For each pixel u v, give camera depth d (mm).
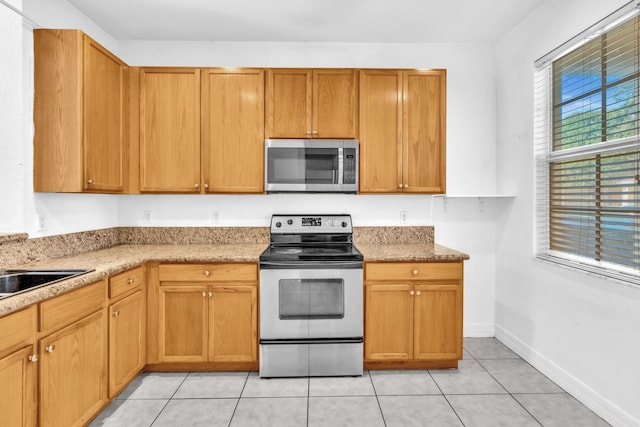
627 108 1906
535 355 2631
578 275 2201
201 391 2328
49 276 1936
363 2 2535
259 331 2518
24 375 1465
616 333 1932
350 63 3170
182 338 2508
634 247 1868
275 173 2756
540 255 2594
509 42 2971
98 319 1962
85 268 2000
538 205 2639
